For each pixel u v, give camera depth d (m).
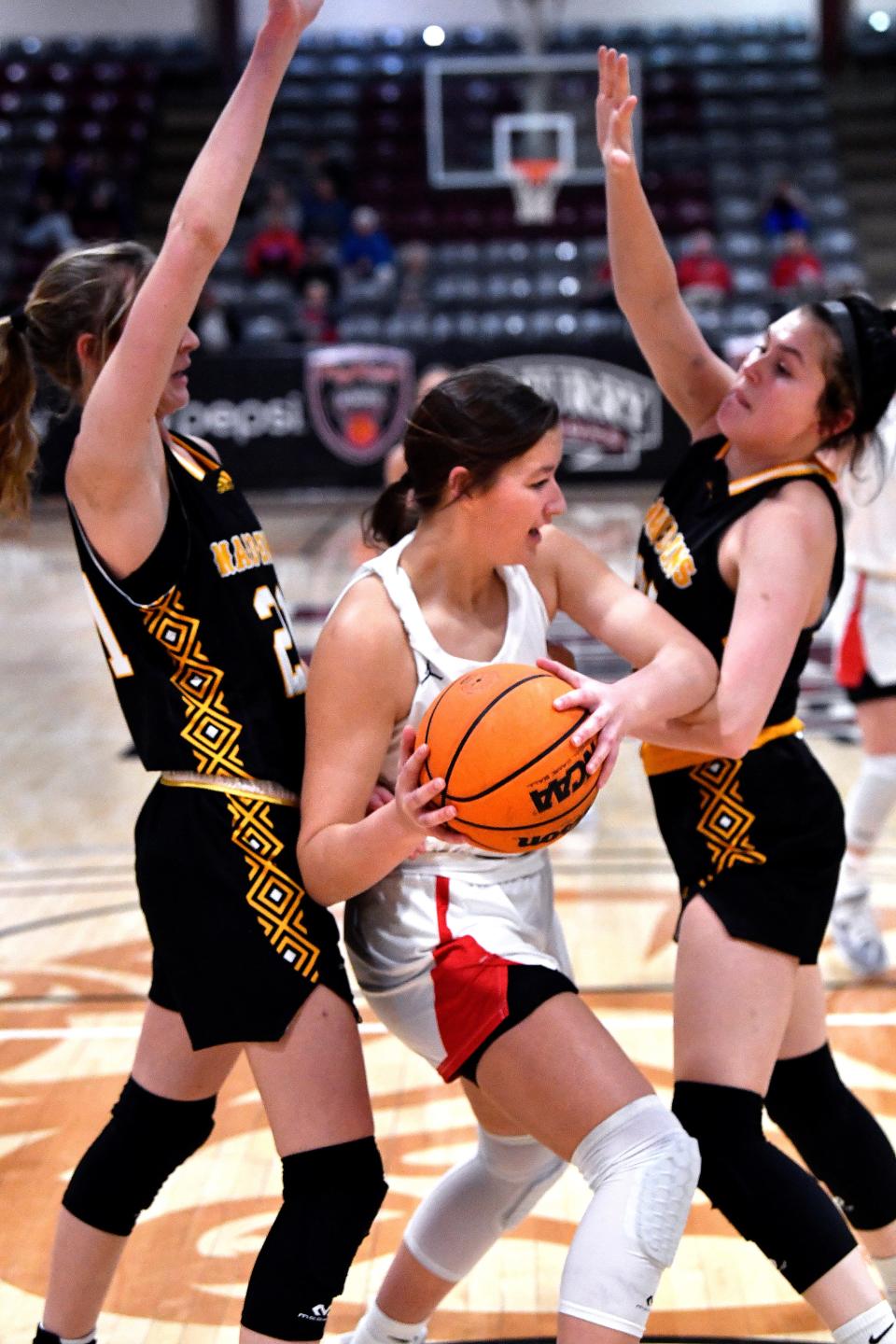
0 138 22.56
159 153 23.14
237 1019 2.22
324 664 2.22
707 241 18.17
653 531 2.72
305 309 16.86
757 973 2.41
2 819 6.28
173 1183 3.35
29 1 24.64
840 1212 2.58
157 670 2.30
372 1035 4.13
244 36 24.48
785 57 23.88
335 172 21.05
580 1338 2.00
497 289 19.42
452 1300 2.89
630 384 15.20
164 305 2.04
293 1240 2.13
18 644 10.02
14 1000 4.38
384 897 2.31
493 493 2.20
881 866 5.50
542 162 21.58
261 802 2.30
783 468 2.56
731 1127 2.32
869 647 4.36
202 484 2.37
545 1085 2.11
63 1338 2.44
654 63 23.70
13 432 2.44
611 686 2.18
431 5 24.42
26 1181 3.35
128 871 5.61
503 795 1.99
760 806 2.49
